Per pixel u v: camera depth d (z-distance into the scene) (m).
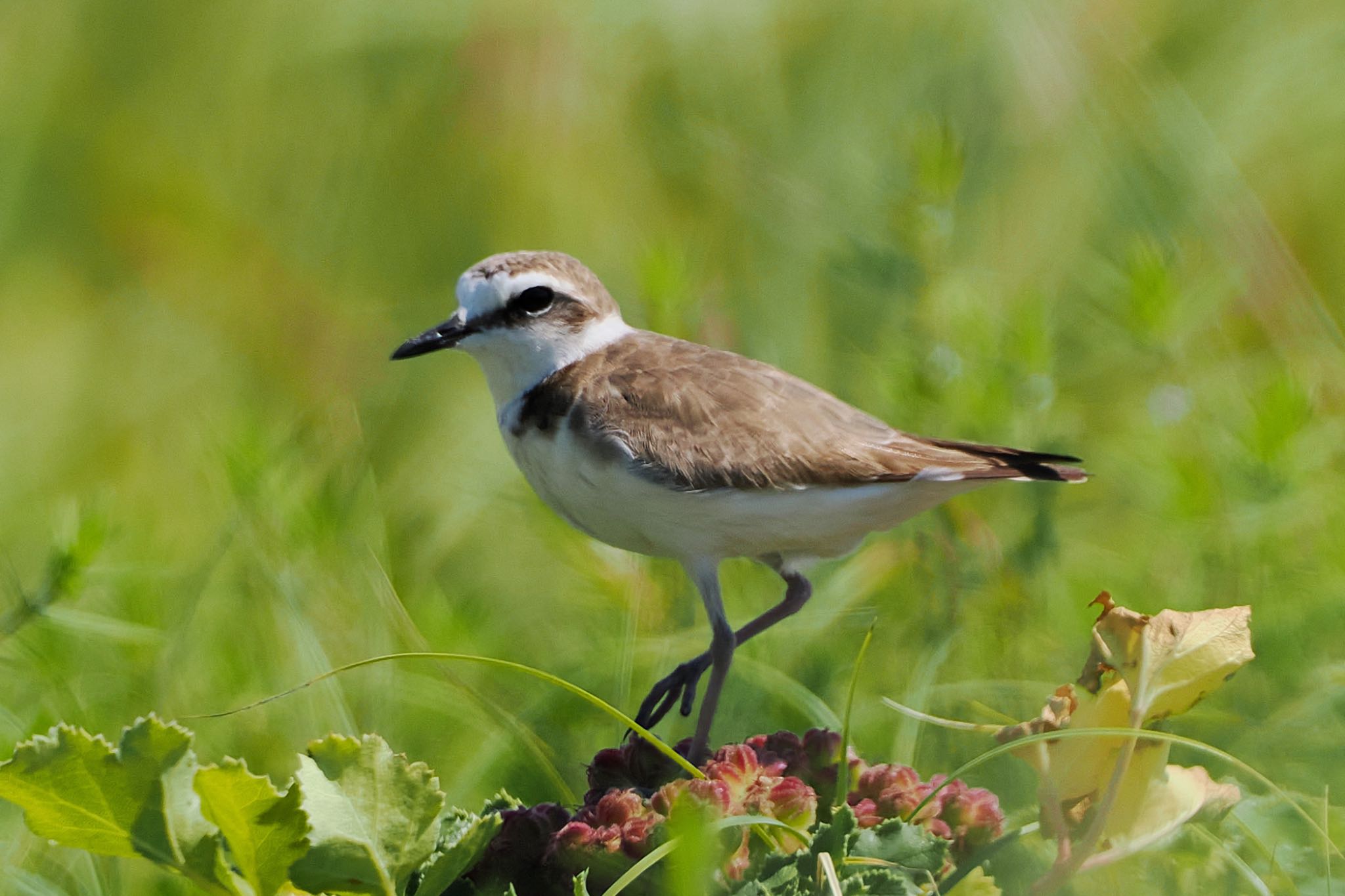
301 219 17.38
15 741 9.48
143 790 5.57
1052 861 6.92
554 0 16.77
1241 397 11.53
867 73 15.02
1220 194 13.23
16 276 17.39
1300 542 10.34
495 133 16.83
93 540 10.10
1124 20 14.21
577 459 8.95
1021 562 10.38
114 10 18.05
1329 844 6.33
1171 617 6.37
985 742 8.86
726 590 11.15
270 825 5.60
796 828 6.16
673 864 5.86
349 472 11.60
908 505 8.96
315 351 16.33
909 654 10.09
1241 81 14.82
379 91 17.42
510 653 11.06
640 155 15.96
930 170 12.14
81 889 8.09
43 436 15.89
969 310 11.40
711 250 14.59
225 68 17.92
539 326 9.23
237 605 10.78
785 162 14.91
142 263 17.44
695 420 8.78
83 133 17.92
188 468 15.05
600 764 7.11
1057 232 13.78
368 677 10.16
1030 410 11.15
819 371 13.27
